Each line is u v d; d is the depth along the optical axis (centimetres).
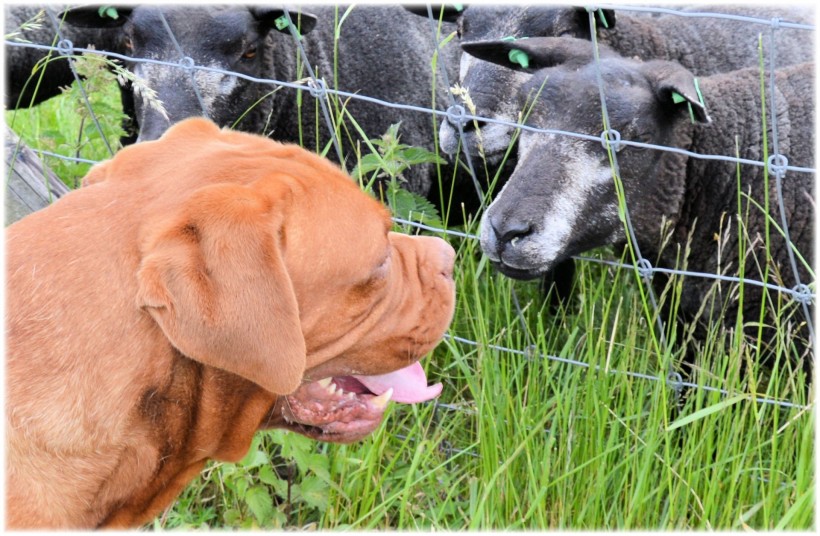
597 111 242
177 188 198
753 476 223
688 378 250
